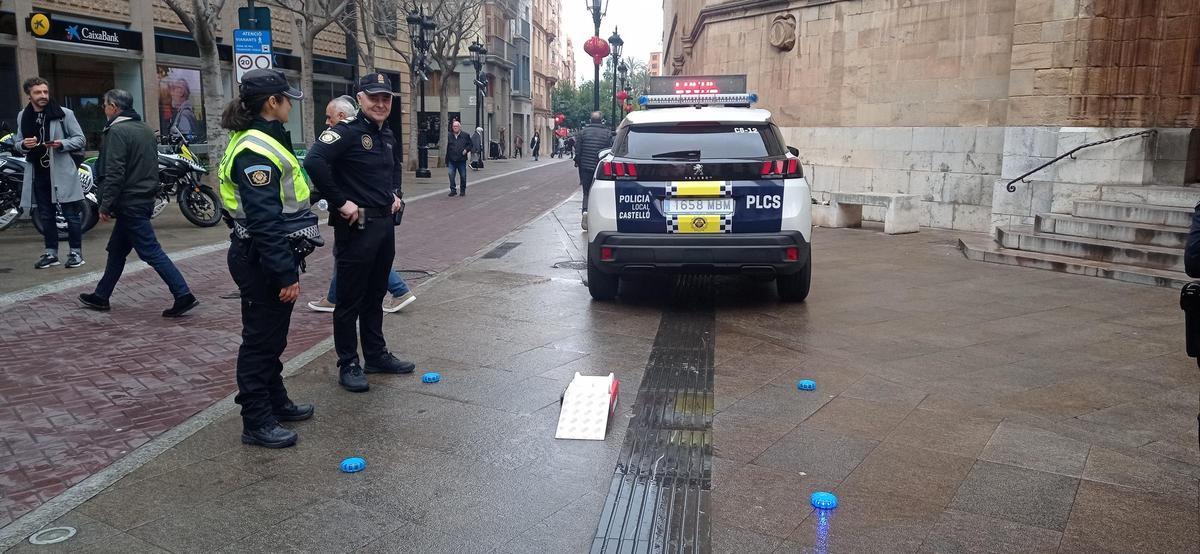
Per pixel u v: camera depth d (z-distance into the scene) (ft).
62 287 26.11
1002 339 20.56
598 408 14.51
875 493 11.96
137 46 58.54
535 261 33.09
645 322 22.49
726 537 10.70
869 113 49.29
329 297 23.56
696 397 16.19
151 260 22.27
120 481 12.32
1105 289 26.89
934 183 45.93
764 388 16.74
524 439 14.02
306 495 11.89
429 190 73.46
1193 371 17.88
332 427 14.56
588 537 10.74
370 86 15.93
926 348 19.76
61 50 52.49
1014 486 12.19
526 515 11.32
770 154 23.03
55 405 15.67
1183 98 34.99
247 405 13.62
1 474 12.59
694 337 20.83
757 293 26.48
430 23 91.30
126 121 21.79
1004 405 15.72
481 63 121.08
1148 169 35.42
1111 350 19.52
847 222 45.34
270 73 13.43
